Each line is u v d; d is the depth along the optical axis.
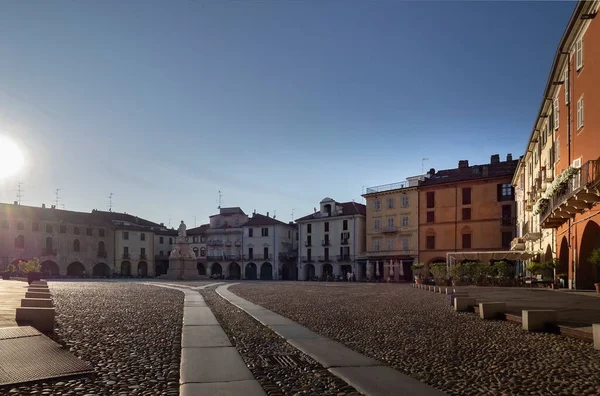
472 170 72.12
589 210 23.94
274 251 96.69
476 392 5.63
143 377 6.24
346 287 40.81
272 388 5.76
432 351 8.28
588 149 23.75
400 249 74.56
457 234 68.38
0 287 29.41
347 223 84.69
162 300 20.53
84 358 7.34
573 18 24.25
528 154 46.41
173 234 108.94
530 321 10.84
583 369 6.81
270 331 10.92
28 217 82.69
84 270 90.44
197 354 7.84
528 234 40.62
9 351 7.17
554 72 29.91
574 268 27.58
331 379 6.27
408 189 73.69
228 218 104.69
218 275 97.06
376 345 8.90
